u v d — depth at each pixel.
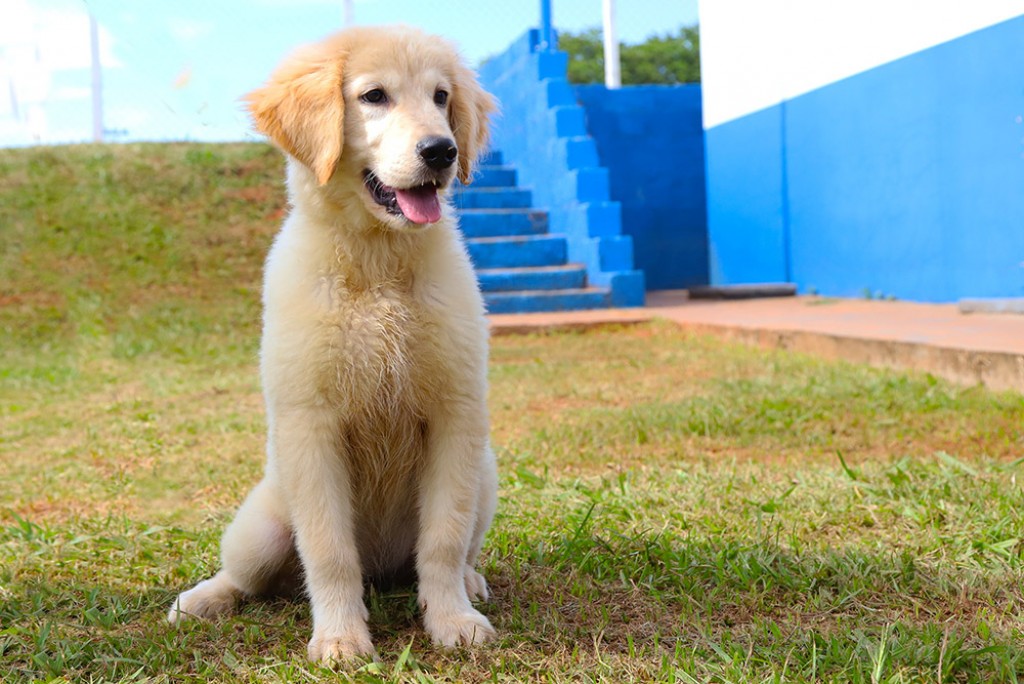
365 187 2.73
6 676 2.43
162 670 2.46
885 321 8.12
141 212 11.45
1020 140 8.38
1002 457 4.35
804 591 2.86
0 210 11.11
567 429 5.37
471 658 2.43
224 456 5.19
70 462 5.20
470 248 11.91
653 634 2.57
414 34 2.97
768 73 12.36
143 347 9.15
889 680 2.19
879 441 4.80
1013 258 8.55
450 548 2.63
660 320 10.06
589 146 12.18
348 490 2.72
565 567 3.17
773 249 12.56
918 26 9.59
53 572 3.30
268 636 2.68
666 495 3.94
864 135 10.59
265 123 2.86
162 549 3.56
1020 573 2.89
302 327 2.59
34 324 9.62
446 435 2.68
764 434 5.09
